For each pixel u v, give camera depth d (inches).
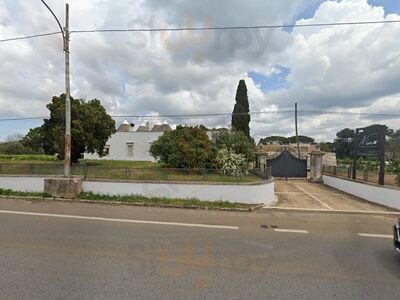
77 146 826.2
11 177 427.2
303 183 679.1
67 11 381.7
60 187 380.5
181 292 125.3
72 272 145.0
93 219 271.1
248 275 146.6
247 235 227.9
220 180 389.4
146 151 1355.8
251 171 435.8
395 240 175.9
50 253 173.0
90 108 837.8
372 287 136.2
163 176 397.1
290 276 146.9
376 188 410.3
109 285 130.8
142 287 129.5
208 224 263.3
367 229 260.1
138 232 228.1
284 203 399.9
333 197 463.2
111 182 391.9
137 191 388.5
